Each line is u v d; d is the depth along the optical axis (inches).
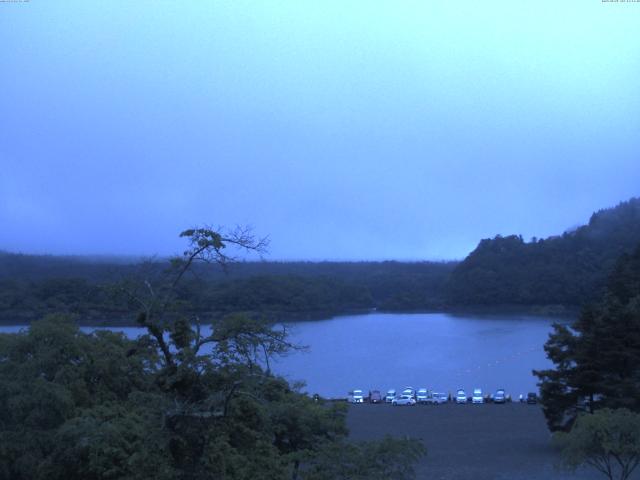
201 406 657.0
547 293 7234.3
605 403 1758.1
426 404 2987.2
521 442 1930.4
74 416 1018.1
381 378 4099.4
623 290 2947.8
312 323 6063.0
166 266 690.8
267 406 816.9
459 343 5502.0
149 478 668.1
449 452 1788.9
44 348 1112.2
